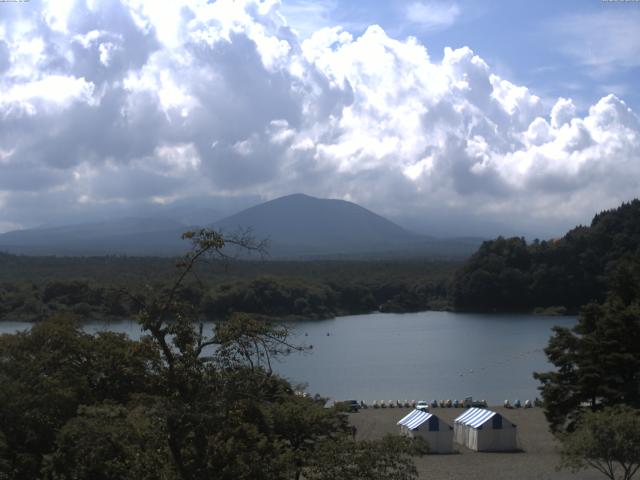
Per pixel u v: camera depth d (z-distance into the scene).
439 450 50.47
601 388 48.03
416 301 186.38
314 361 100.88
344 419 31.59
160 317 18.86
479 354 106.94
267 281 139.50
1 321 94.75
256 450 20.14
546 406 50.44
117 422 20.36
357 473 21.08
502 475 43.47
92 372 31.09
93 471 22.28
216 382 18.89
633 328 48.72
